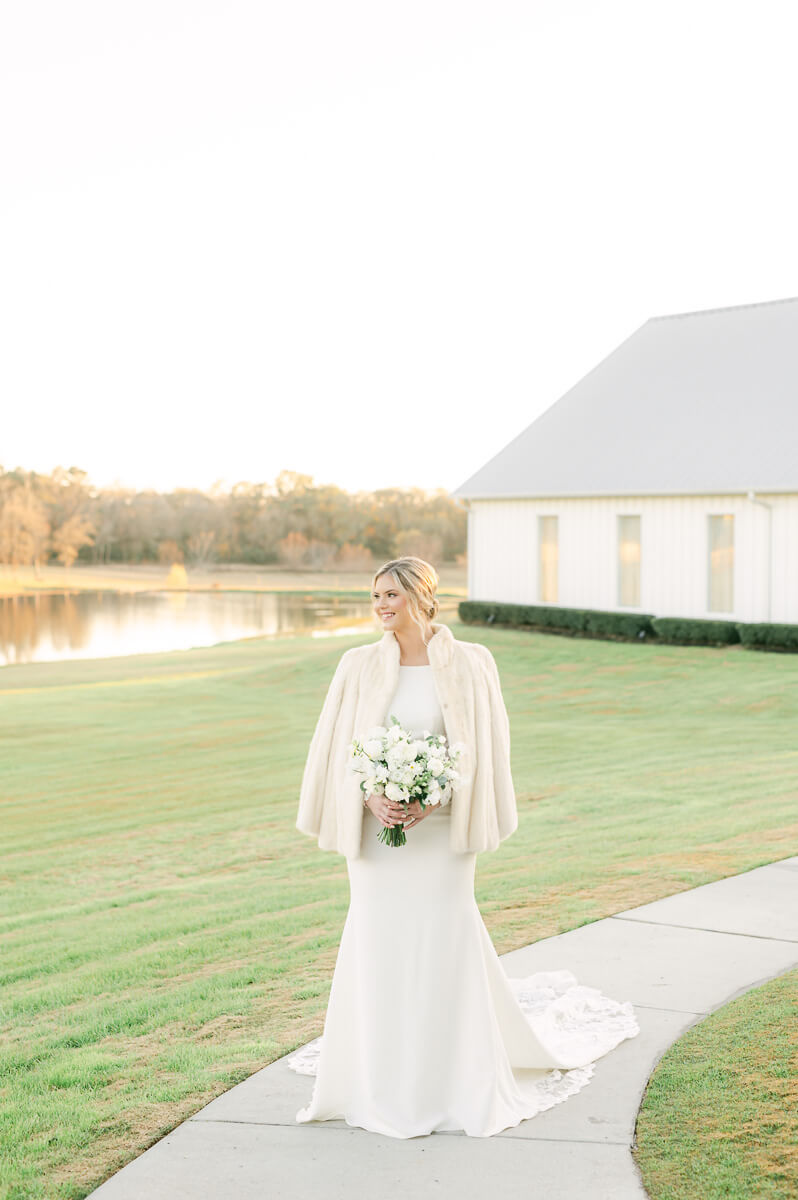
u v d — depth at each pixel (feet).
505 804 15.16
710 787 41.60
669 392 107.96
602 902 24.12
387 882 14.49
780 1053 15.33
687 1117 13.79
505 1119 13.85
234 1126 14.10
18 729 71.87
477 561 110.93
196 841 38.73
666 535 94.53
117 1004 20.21
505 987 15.07
